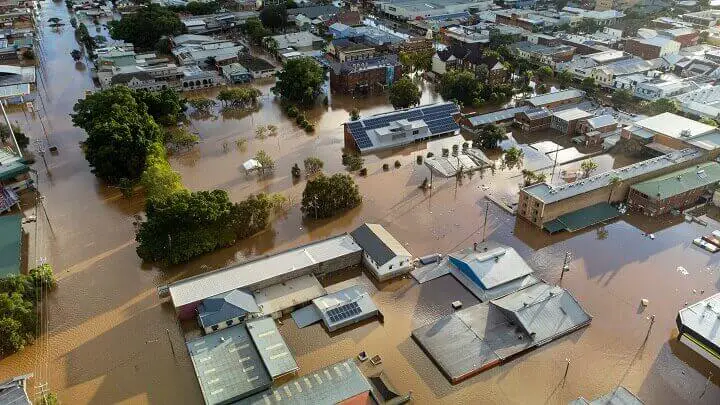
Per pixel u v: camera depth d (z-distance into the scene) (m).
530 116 170.38
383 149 159.25
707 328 88.44
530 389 83.00
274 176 144.25
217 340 89.19
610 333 92.88
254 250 115.00
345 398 78.88
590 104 186.00
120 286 104.31
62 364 87.38
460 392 82.56
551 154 156.25
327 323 93.56
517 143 164.00
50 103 194.38
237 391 80.06
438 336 90.94
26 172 136.88
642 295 101.56
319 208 125.00
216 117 182.12
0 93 178.62
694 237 119.50
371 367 86.94
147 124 149.75
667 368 86.44
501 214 127.88
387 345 91.31
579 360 87.81
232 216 116.12
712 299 94.75
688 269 108.88
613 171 131.12
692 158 138.00
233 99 185.00
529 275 105.62
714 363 86.81
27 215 127.81
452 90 190.25
